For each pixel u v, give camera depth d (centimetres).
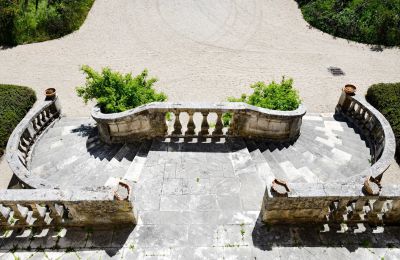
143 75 1278
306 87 1689
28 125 1205
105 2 2386
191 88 1673
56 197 732
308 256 758
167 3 2381
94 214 778
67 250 766
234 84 1703
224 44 2000
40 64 1864
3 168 1251
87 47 1991
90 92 1234
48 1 2222
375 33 2044
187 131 1087
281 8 2345
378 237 793
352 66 1848
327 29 2127
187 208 842
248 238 783
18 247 774
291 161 1074
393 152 1038
